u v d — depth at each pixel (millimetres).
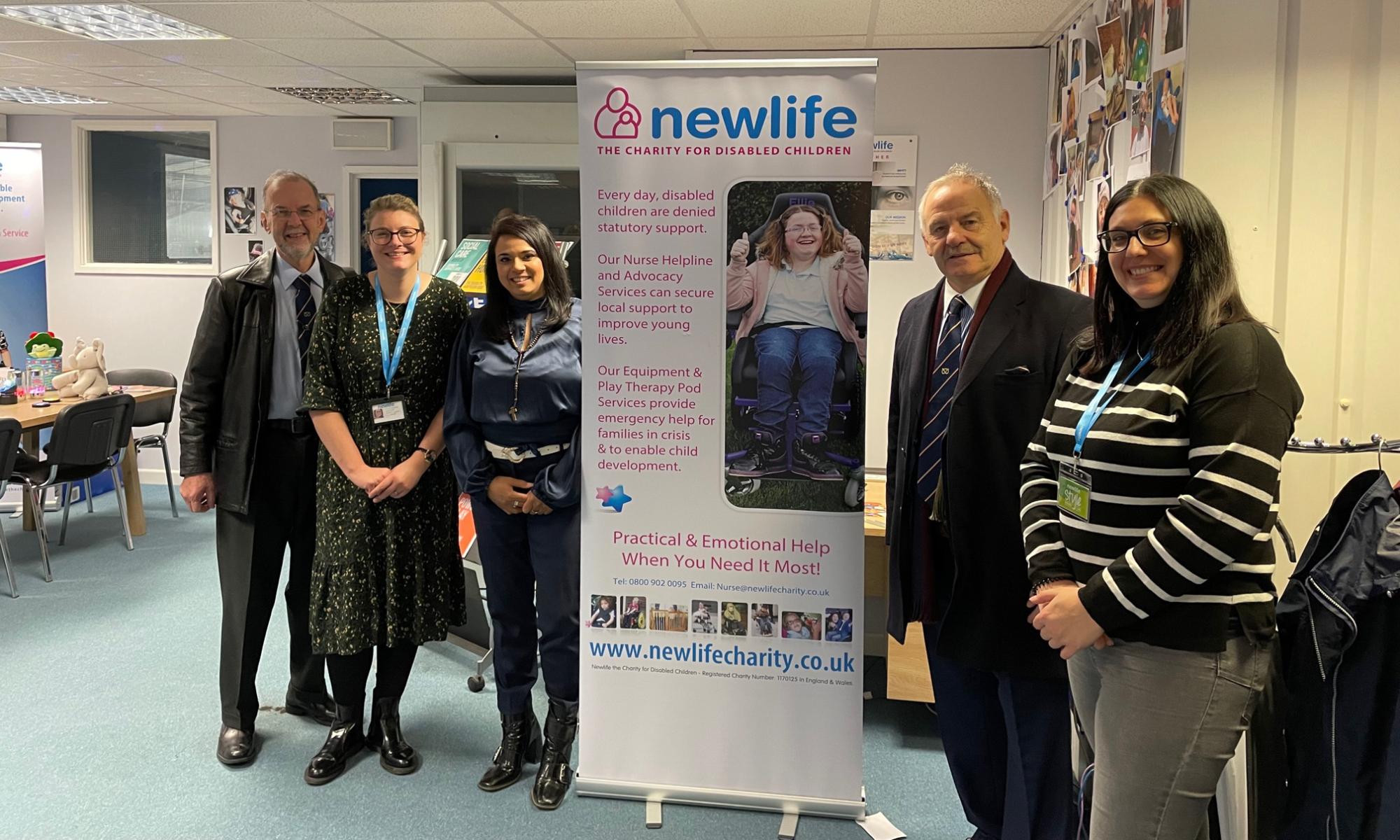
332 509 2436
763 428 2215
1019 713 1863
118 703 3057
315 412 2410
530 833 2297
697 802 2385
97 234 6562
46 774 2582
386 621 2449
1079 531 1457
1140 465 1368
